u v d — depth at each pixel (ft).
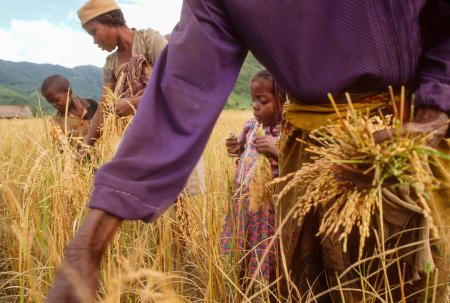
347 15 3.62
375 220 4.12
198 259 6.48
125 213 3.18
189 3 3.90
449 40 3.55
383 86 3.83
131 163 3.28
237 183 7.74
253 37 3.92
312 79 3.94
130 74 8.94
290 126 4.88
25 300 6.07
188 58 3.64
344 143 3.15
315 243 4.79
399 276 4.10
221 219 7.79
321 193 3.55
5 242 7.59
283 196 5.04
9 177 8.30
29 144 9.86
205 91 3.77
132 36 9.50
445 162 4.02
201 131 3.71
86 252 2.95
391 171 2.85
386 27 3.56
